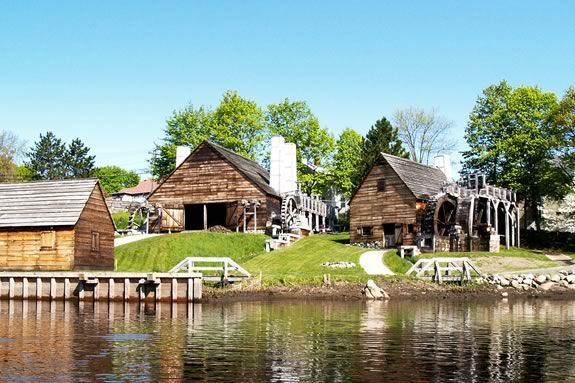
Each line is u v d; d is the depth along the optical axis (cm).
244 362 2011
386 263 5494
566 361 2069
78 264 4916
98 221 5197
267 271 5281
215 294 4316
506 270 5278
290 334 2608
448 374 1873
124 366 1941
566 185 7262
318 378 1809
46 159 13812
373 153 9125
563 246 7225
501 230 7431
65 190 5119
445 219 6619
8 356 2086
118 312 3478
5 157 11425
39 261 4906
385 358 2094
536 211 7731
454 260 4825
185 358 2069
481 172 7894
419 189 6775
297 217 7156
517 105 7650
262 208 7088
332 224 8950
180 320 3089
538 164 7475
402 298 4506
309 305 3984
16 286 4319
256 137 9400
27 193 5175
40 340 2416
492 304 4166
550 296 4669
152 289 4097
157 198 7494
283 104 9625
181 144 10106
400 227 6681
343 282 4591
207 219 7794
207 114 10256
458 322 3070
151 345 2312
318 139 9550
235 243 6341
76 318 3159
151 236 6519
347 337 2533
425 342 2423
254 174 7562
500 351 2239
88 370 1883
